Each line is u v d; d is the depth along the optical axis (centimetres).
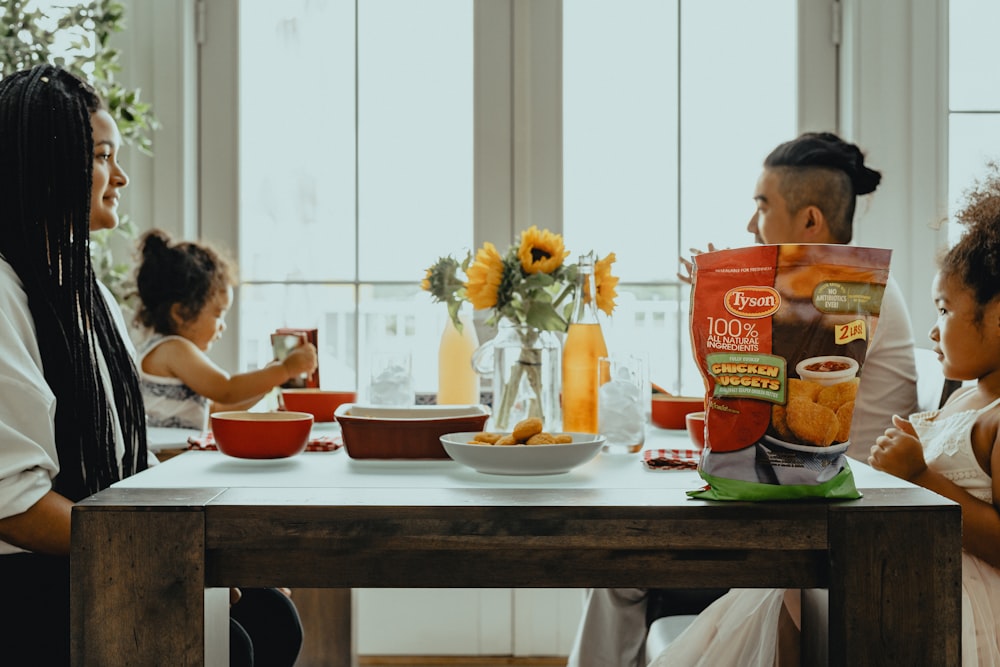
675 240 251
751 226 195
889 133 240
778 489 89
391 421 116
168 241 217
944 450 128
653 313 252
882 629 87
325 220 254
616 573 89
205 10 249
